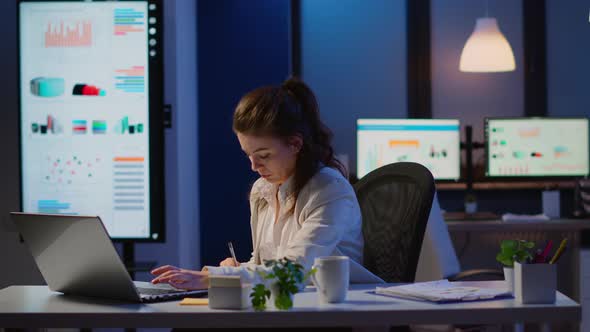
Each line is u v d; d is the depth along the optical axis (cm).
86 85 383
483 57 557
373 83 607
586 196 541
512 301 193
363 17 607
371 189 271
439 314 184
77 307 201
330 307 190
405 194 254
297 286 192
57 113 385
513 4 605
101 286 210
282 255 235
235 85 568
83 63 383
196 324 187
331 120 609
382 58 607
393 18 607
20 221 218
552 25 603
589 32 600
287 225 245
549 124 564
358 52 607
